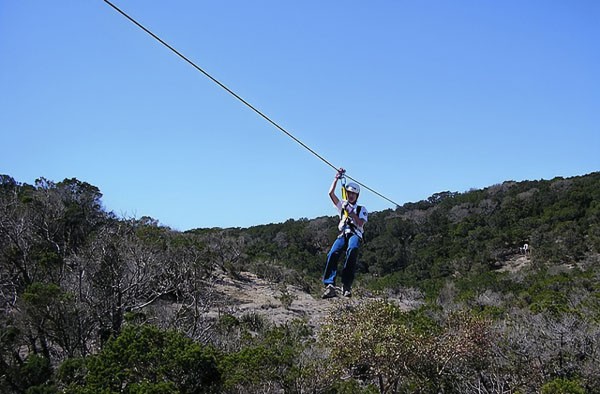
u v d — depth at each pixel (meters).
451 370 25.98
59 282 27.98
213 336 28.56
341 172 8.62
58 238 34.16
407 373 24.80
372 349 23.78
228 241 67.00
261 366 21.42
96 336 26.94
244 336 28.89
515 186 89.00
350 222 8.34
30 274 28.41
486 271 59.38
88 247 30.38
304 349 25.55
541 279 51.47
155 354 18.41
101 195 43.59
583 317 29.73
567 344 26.81
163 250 35.22
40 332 23.28
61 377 19.42
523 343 26.86
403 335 24.28
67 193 41.31
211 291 38.44
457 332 26.86
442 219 82.62
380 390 24.73
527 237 69.88
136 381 18.39
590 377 25.52
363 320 24.95
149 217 43.50
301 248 80.81
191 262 35.56
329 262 8.25
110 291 28.34
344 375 24.84
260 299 50.62
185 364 18.33
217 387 19.12
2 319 22.69
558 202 74.50
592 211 67.69
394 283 59.12
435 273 65.56
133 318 26.38
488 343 26.25
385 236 76.88
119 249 30.11
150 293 33.38
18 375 19.16
